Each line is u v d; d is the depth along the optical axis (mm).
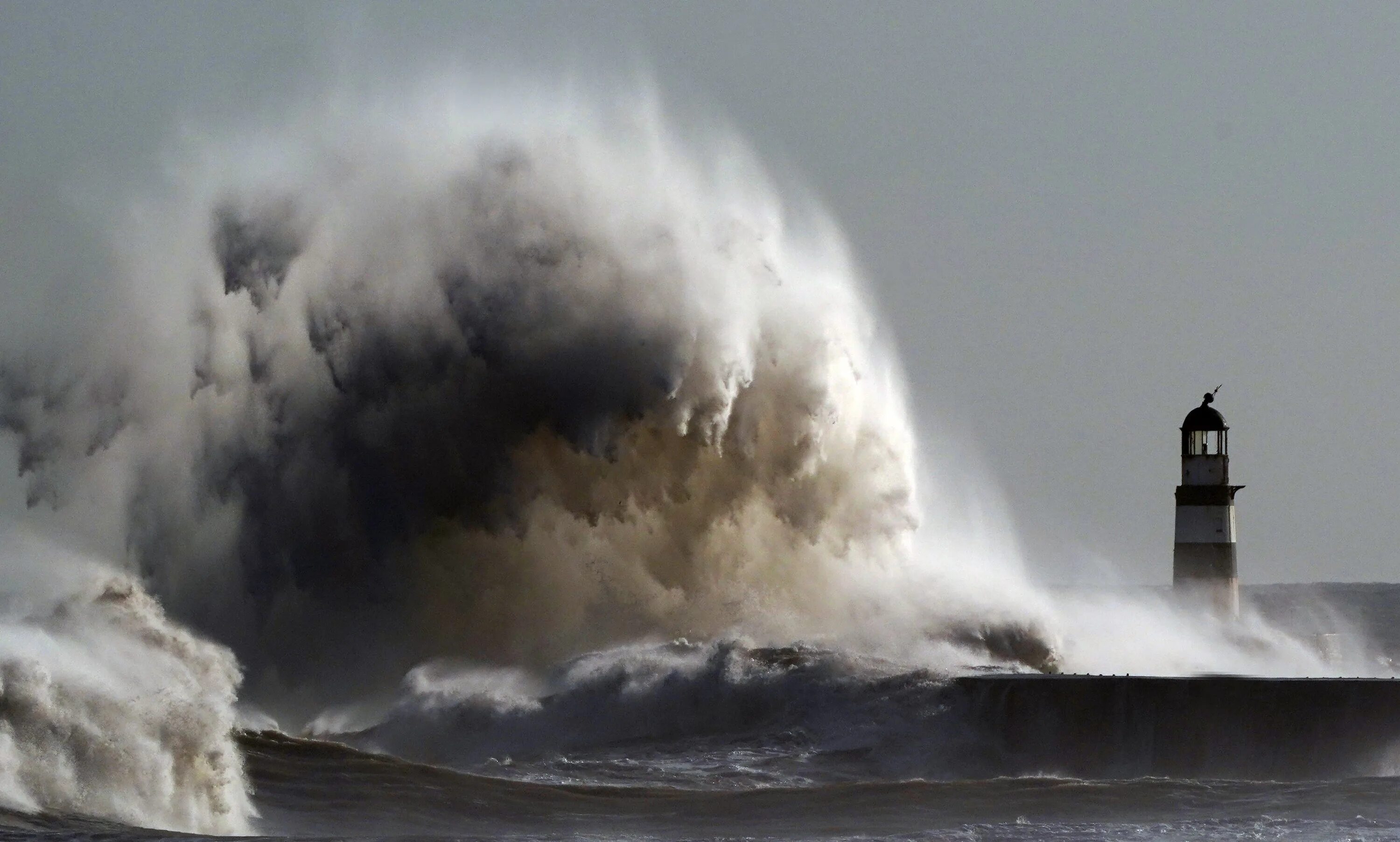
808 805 106062
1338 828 100188
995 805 106188
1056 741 121188
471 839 96562
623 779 114625
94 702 98562
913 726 122750
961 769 120438
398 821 101375
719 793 108812
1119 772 120125
